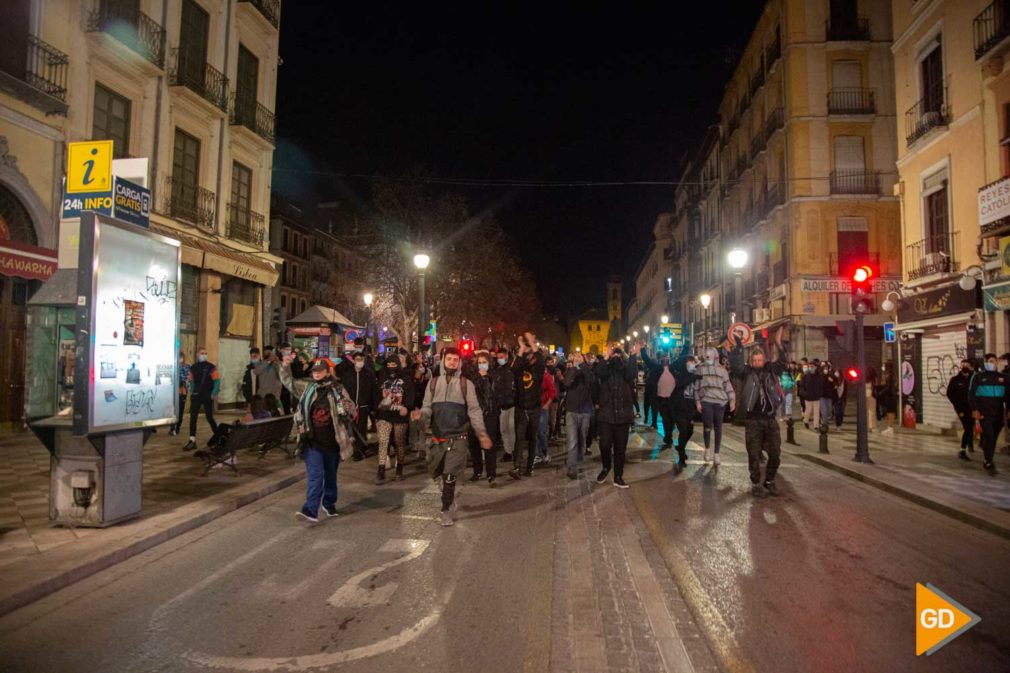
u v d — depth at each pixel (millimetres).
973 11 15367
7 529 6434
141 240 6922
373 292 33031
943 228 17016
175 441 13250
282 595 5008
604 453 9422
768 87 33281
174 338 7477
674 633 4293
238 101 23156
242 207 23953
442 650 4039
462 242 33000
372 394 11961
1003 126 14328
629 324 125312
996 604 4840
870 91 29422
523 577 5395
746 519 7359
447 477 7215
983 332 14492
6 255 13055
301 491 9062
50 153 14969
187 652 4031
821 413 16594
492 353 10523
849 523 7227
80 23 15883
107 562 5652
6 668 3818
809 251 29266
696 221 54156
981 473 10055
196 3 20844
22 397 14328
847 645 4121
